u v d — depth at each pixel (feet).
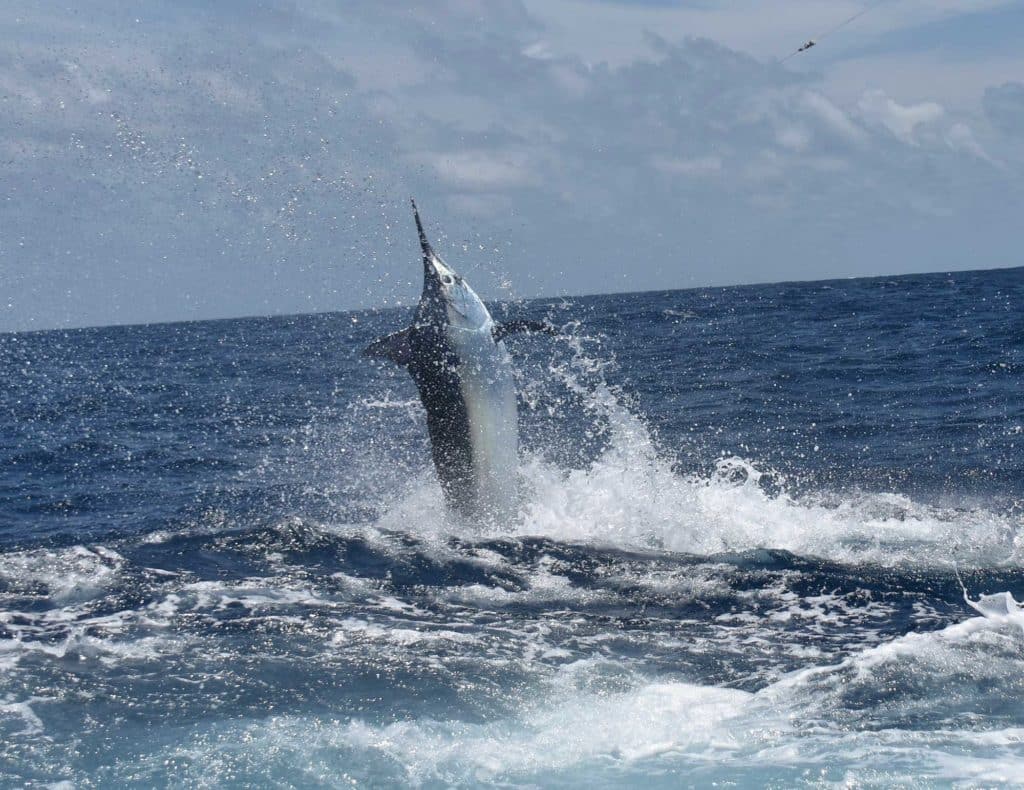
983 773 23.90
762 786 23.80
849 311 202.59
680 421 80.64
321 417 97.91
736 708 28.35
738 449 68.39
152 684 30.66
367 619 36.47
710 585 39.96
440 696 29.60
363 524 51.29
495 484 46.06
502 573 41.86
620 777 24.61
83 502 62.34
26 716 28.55
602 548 44.78
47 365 202.49
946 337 131.03
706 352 131.85
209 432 90.74
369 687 30.32
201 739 27.04
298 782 24.71
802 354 122.83
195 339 294.46
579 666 31.81
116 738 27.20
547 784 24.39
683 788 23.90
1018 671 29.91
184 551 45.19
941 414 77.30
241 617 36.65
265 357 193.06
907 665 30.53
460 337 44.60
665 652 33.01
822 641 33.76
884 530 47.09
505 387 45.98
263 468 71.77
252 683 30.68
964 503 52.60
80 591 39.78
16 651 33.40
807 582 39.88
